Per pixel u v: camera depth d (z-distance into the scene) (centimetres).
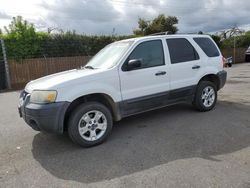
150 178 330
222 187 301
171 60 551
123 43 538
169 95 550
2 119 670
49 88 416
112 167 367
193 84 591
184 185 309
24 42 1462
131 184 320
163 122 559
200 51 607
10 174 362
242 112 610
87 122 444
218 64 641
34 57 1509
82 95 436
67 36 1650
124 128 535
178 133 488
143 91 509
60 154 423
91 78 447
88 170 362
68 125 435
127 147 436
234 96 800
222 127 508
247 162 360
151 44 529
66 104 420
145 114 627
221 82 650
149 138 471
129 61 482
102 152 421
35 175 356
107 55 537
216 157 379
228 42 3011
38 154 428
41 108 407
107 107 484
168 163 368
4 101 955
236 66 2059
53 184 330
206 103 622
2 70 1309
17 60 1405
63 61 1559
